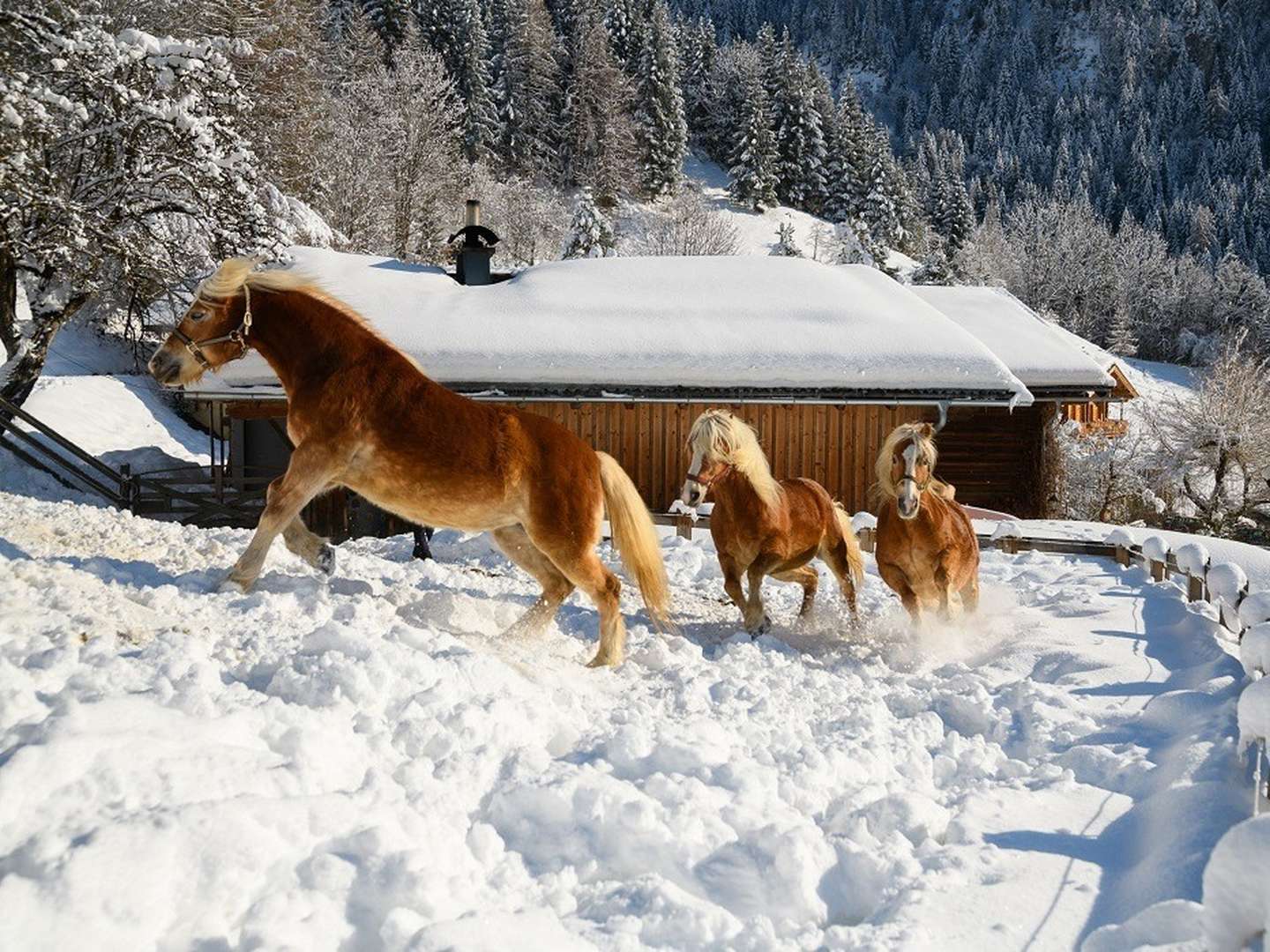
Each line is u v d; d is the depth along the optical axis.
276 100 37.84
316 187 42.09
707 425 8.43
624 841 3.76
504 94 85.00
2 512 9.61
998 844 4.11
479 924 2.81
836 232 91.44
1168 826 3.99
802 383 17.20
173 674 4.35
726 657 7.52
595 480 7.52
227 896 2.84
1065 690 6.64
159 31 29.77
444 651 5.53
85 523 9.78
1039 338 21.64
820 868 3.71
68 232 18.70
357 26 65.06
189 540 9.65
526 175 85.56
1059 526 15.73
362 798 3.42
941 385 17.27
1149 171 145.00
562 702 5.57
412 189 52.81
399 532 17.72
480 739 4.48
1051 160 155.50
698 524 14.13
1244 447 34.50
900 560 8.64
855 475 18.45
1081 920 3.43
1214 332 88.44
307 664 4.75
